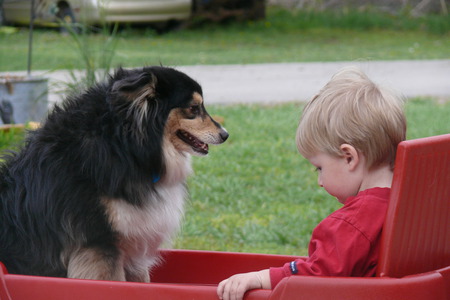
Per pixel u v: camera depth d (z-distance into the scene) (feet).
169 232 16.08
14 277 11.34
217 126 17.65
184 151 16.90
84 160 14.25
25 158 14.92
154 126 15.47
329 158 11.21
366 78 11.46
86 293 11.03
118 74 15.78
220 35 90.99
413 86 56.13
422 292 10.21
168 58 70.23
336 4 108.37
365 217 10.61
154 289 10.83
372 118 10.79
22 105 36.83
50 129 14.92
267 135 40.70
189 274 15.87
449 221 11.20
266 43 86.28
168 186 16.10
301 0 109.19
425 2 104.22
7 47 73.72
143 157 14.96
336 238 10.61
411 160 10.02
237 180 31.60
